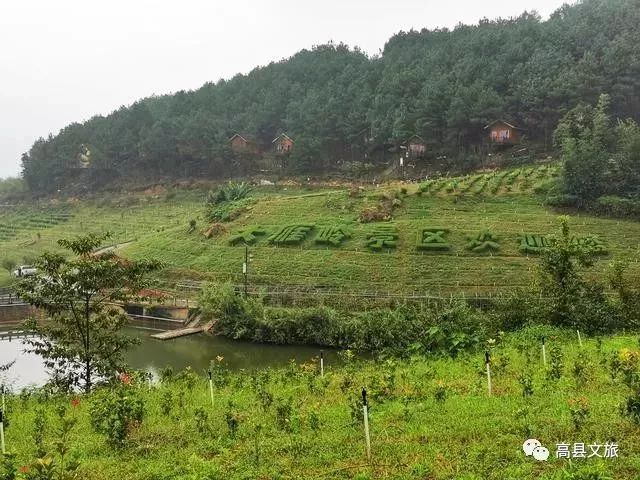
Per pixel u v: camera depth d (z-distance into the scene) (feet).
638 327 110.83
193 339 153.28
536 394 54.70
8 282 221.87
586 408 44.11
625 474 34.30
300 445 43.34
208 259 204.64
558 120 306.96
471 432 43.50
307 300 163.84
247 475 38.11
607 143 235.40
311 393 66.39
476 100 331.36
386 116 365.40
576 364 61.82
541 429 42.60
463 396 56.44
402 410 50.57
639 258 167.94
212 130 419.13
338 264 182.70
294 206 239.91
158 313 173.78
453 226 198.39
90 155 462.19
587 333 107.86
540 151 313.12
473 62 371.15
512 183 239.50
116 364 85.97
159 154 427.74
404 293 160.66
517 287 154.92
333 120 382.01
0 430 45.29
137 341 88.89
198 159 423.64
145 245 242.99
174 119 455.63
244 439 46.68
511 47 375.45
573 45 352.69
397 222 207.21
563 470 32.60
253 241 209.56
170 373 87.71
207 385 77.61
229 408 54.29
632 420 42.45
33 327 85.66
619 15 372.58
